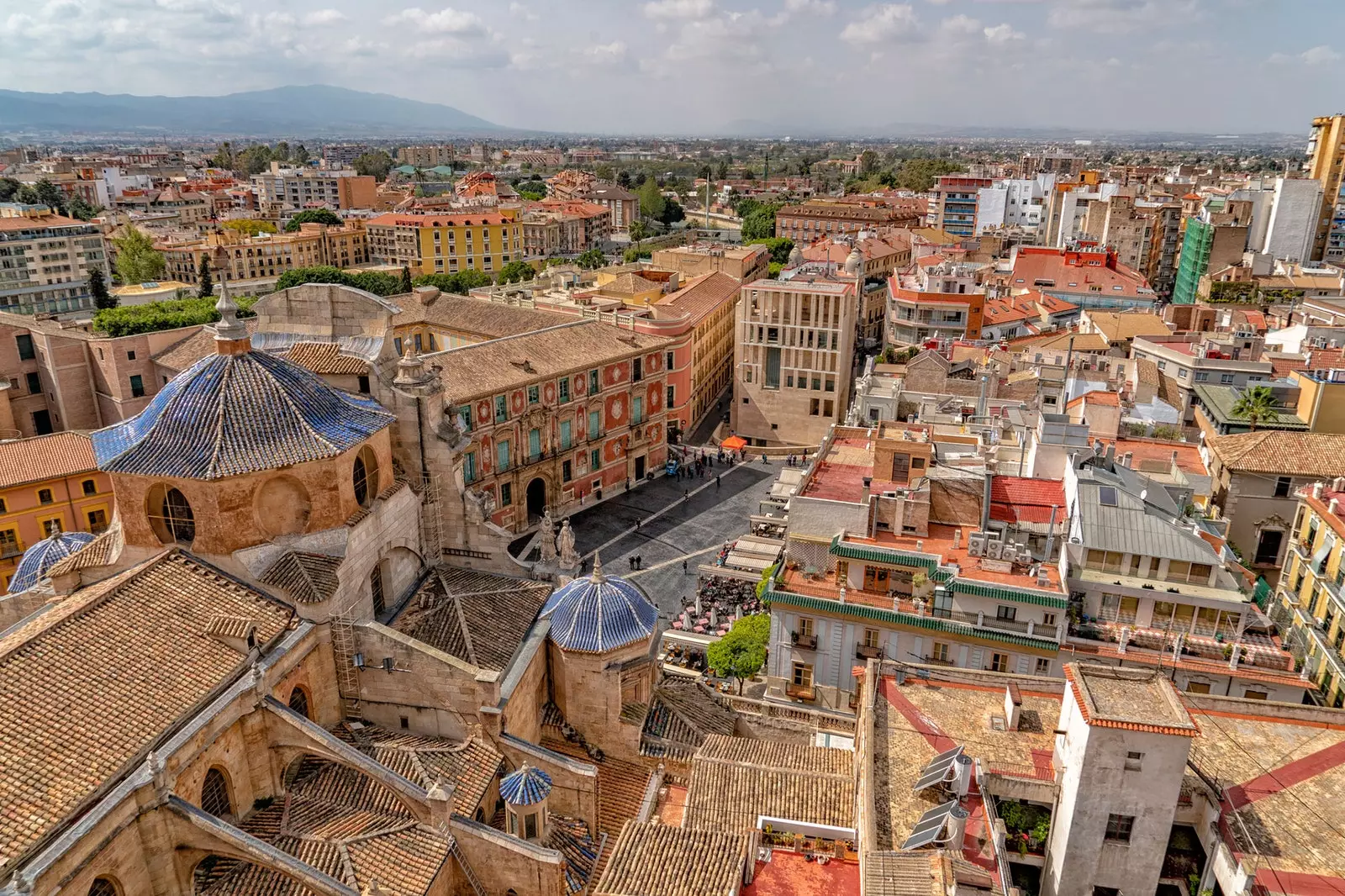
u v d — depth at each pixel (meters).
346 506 42.91
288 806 36.66
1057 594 53.50
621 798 45.34
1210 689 51.53
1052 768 36.34
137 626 35.72
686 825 38.75
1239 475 76.62
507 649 45.25
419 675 41.38
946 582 56.03
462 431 51.91
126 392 106.44
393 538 46.97
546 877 36.47
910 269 193.88
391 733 42.41
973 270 174.38
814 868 35.81
